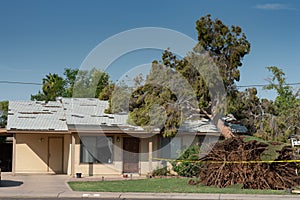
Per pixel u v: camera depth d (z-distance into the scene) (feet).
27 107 103.91
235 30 91.25
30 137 94.73
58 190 60.39
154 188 62.28
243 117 98.17
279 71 114.32
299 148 67.31
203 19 90.48
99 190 60.18
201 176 67.05
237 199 52.70
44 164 94.89
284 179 62.90
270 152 64.13
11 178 80.43
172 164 86.69
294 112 102.22
